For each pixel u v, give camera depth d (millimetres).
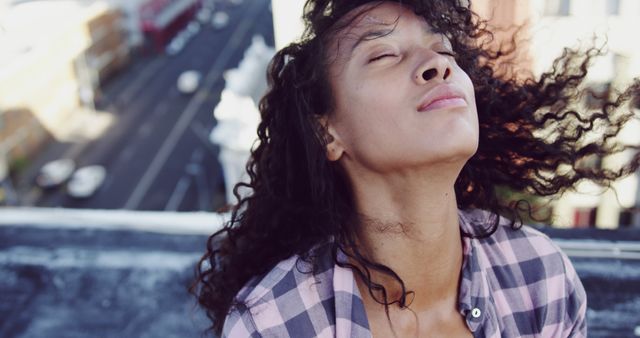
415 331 989
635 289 1660
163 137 28219
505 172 1197
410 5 936
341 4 973
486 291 1005
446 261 968
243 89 10102
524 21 1566
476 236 1050
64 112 29672
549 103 1197
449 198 930
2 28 27891
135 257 1999
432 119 860
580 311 1076
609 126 1220
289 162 1059
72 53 30141
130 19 36594
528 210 1214
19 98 25922
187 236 2094
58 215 2250
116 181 25094
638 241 1801
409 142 871
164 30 38875
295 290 978
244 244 1120
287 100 1034
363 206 965
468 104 895
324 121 970
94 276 1953
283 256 1063
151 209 23328
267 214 1085
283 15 2160
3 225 2215
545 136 1193
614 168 1240
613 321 1585
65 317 1826
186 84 33406
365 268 958
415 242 948
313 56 971
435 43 942
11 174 25375
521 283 1046
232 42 40062
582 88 1237
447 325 1000
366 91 897
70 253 2041
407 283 975
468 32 1112
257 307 969
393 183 920
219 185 24844
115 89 33469
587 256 1763
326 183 990
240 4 47250
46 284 1943
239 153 9930
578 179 1222
